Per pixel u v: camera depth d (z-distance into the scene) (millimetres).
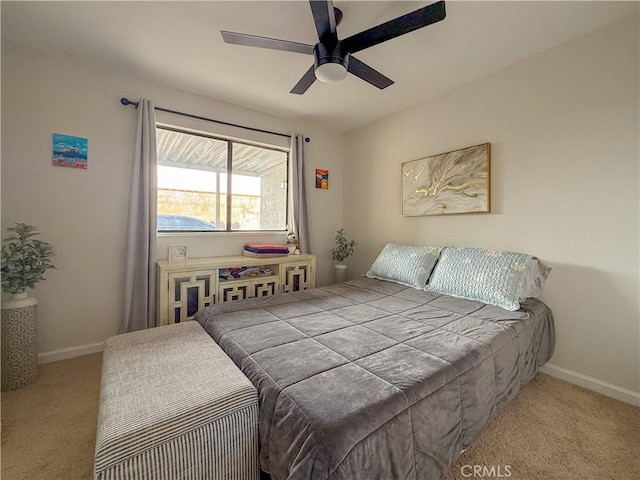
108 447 789
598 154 1781
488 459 1247
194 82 2449
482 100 2344
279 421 906
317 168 3518
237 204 3395
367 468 759
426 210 2752
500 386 1325
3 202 1931
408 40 1880
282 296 2135
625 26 1671
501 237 2248
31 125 2002
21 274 1759
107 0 1566
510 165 2186
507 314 1712
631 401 1660
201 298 2377
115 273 2318
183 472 888
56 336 2121
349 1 1549
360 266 3566
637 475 1179
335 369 1077
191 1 1574
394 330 1473
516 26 1746
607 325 1765
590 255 1822
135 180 2287
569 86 1885
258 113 3018
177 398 965
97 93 2209
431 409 966
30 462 1228
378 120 3291
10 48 1932
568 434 1400
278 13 1652
